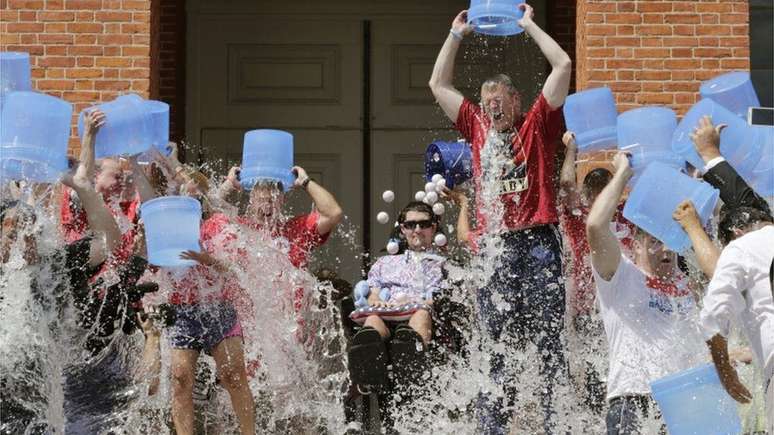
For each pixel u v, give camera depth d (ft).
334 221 58.65
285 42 87.81
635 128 53.72
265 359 57.52
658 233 46.78
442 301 58.44
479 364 53.26
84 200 47.85
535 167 52.19
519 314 52.49
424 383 56.70
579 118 54.90
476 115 53.52
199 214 51.11
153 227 50.37
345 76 87.86
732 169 48.26
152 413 52.65
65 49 72.02
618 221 54.95
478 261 52.85
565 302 52.75
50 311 45.96
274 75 87.76
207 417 56.54
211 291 53.01
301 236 58.70
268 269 57.21
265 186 57.52
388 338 58.23
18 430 44.96
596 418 53.42
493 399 52.80
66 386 48.19
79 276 46.91
